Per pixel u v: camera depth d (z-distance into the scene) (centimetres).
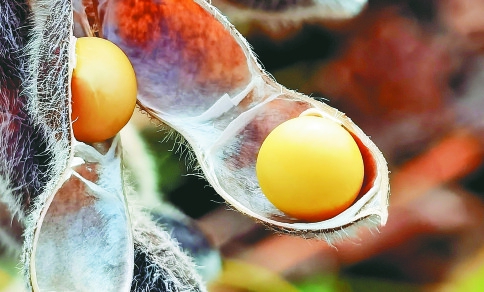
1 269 11
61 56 10
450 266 12
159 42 11
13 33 10
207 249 12
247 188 11
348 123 11
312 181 10
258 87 11
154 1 11
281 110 11
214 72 11
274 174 10
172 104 11
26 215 11
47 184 10
